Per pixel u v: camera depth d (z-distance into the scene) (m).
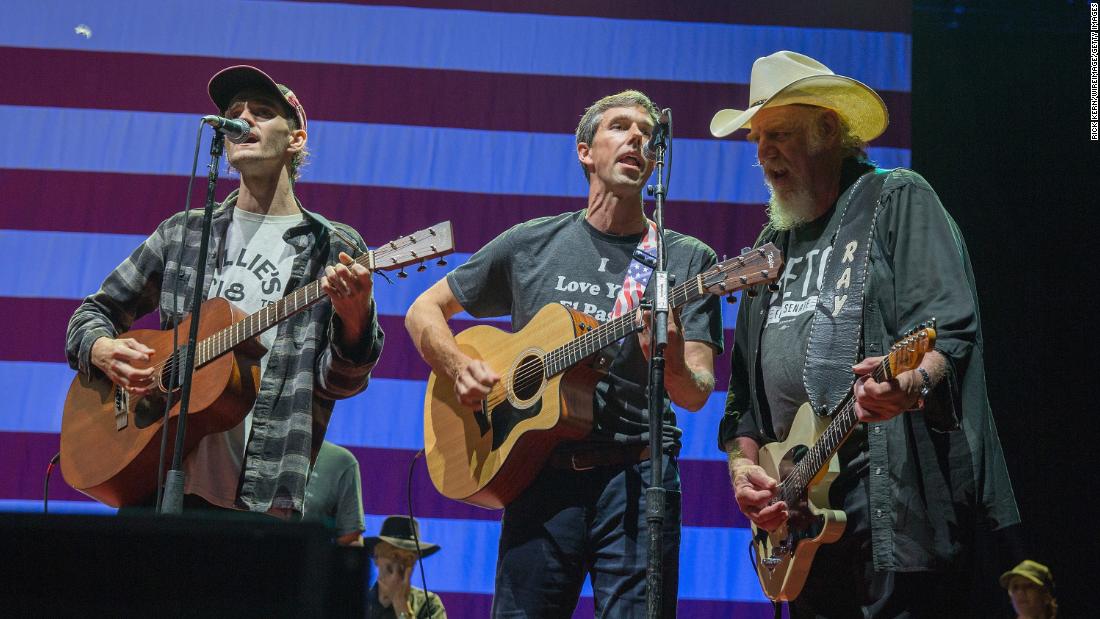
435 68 5.26
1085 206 4.89
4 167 5.05
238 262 3.64
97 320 3.67
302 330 3.56
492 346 3.40
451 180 5.16
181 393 3.16
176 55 5.23
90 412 3.59
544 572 3.13
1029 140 4.99
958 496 2.66
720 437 3.28
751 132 3.33
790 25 5.28
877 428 2.76
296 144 3.81
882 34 5.21
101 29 5.22
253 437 3.43
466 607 4.72
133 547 1.60
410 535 4.60
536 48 5.28
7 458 4.77
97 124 5.14
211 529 1.61
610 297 3.32
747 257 2.91
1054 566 4.66
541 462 3.23
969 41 5.12
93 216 5.05
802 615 2.96
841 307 2.89
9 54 5.16
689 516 4.76
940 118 5.07
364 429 4.87
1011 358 4.82
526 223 3.55
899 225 2.88
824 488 2.84
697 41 5.28
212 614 1.59
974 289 2.89
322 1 5.30
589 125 3.53
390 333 4.97
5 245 4.98
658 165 2.97
